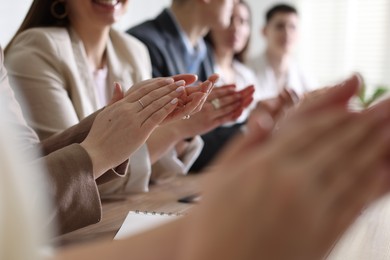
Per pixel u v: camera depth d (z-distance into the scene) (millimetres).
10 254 166
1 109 187
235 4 2113
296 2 3297
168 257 246
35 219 176
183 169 1046
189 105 726
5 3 1560
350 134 180
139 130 665
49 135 977
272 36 2623
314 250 173
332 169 175
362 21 3115
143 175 909
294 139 183
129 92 767
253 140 198
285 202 171
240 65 2326
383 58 3059
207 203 188
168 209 781
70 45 1077
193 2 1616
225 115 1004
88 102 1067
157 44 1505
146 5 2393
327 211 172
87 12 1104
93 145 659
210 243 179
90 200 626
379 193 180
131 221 678
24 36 1062
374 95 1583
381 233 635
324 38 3246
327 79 3252
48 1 1123
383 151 178
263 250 172
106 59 1188
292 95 851
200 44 1735
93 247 274
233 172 187
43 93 995
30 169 192
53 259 251
